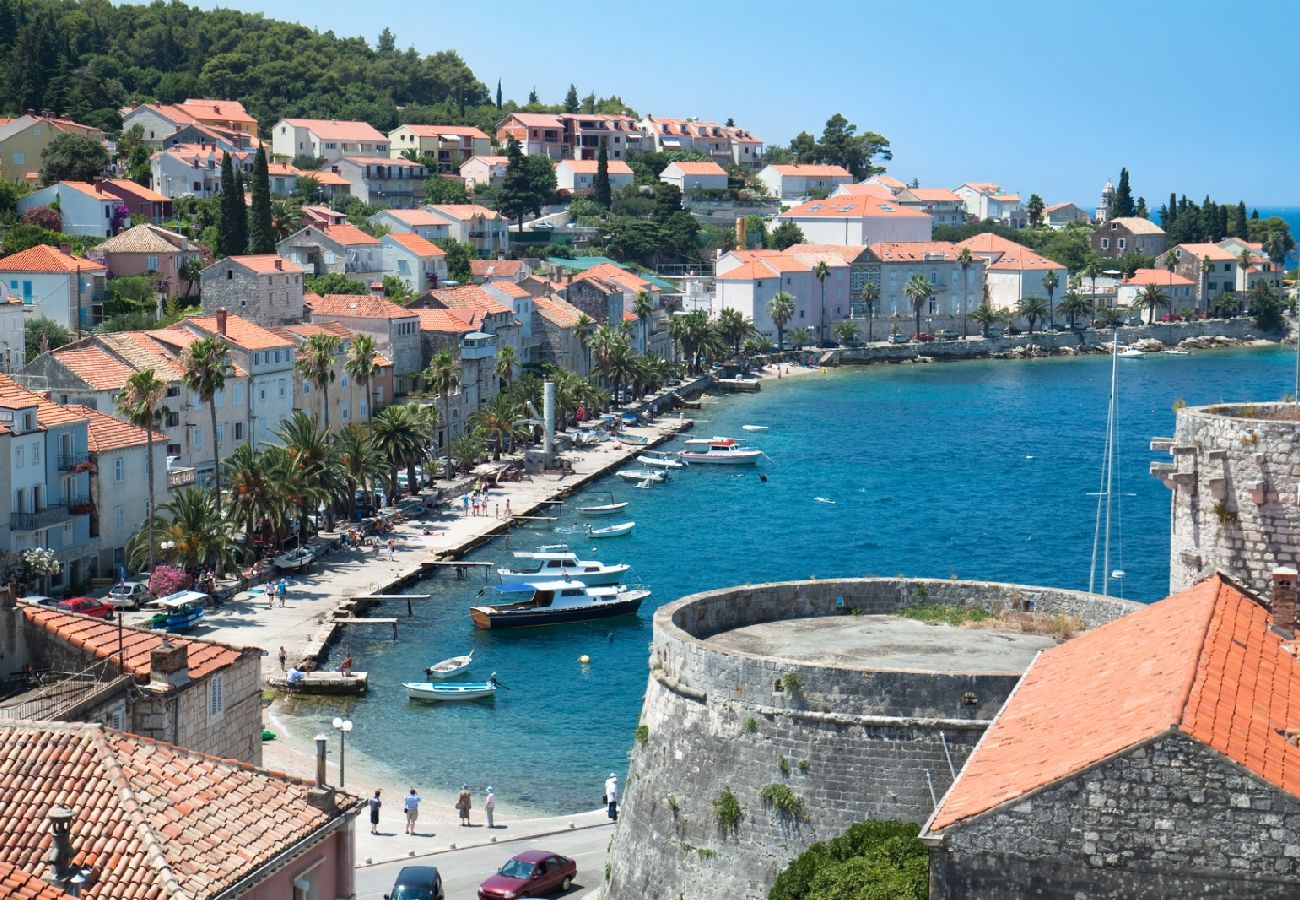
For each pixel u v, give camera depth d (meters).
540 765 97.62
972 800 30.89
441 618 136.50
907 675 43.53
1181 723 29.17
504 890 64.88
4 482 123.12
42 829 42.41
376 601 139.00
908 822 43.12
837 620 53.38
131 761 45.12
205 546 133.38
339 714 108.12
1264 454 43.34
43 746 45.00
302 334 193.38
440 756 99.00
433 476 190.12
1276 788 28.41
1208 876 28.81
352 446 165.88
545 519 179.88
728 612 52.44
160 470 143.88
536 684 116.81
